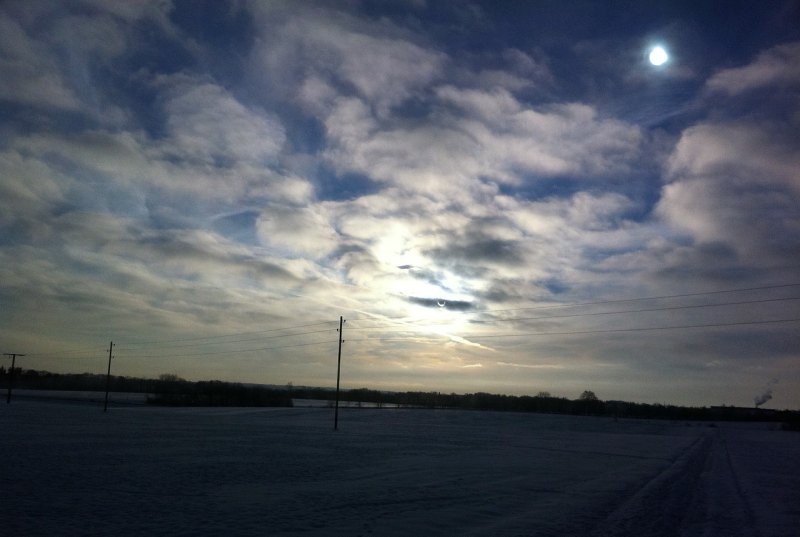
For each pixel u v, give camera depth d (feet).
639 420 456.86
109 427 185.47
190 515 56.80
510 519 59.11
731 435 287.48
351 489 76.59
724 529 57.16
